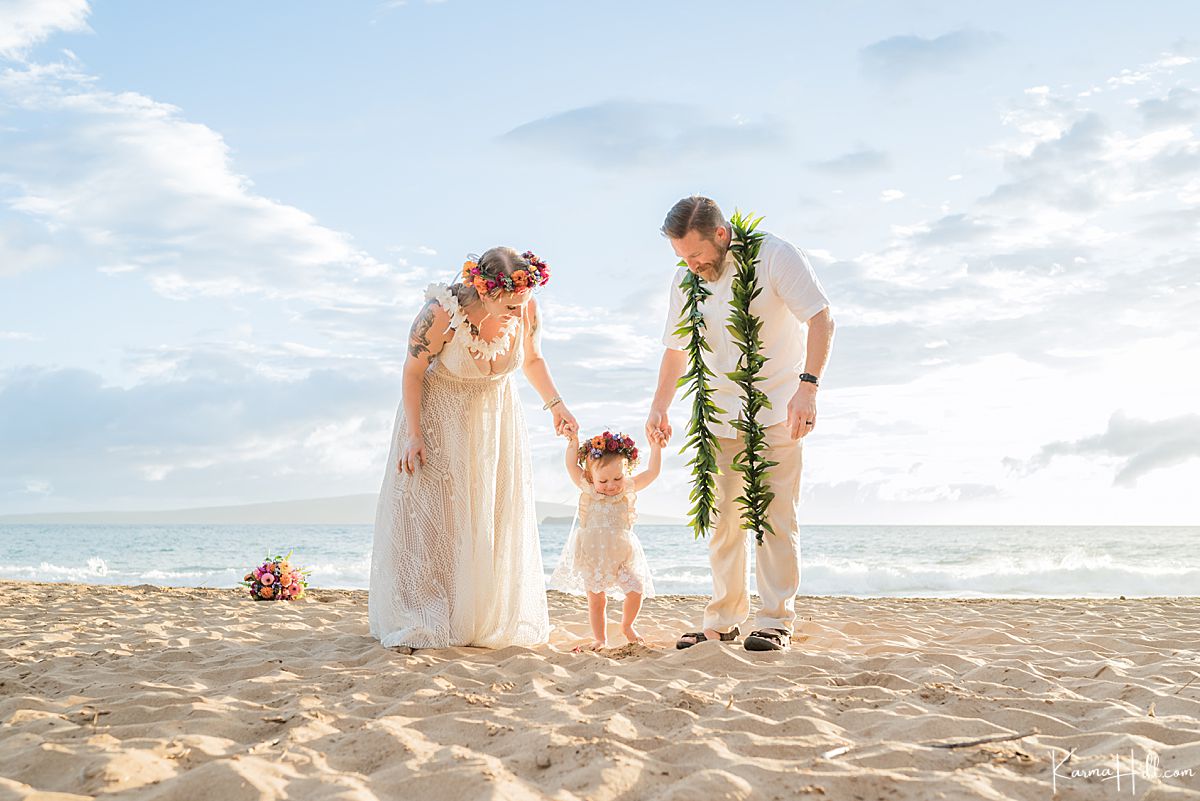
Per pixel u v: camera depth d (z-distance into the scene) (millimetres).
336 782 2084
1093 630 5816
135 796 2004
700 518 4559
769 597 4453
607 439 4816
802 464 4477
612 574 4812
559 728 2568
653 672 3723
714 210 4336
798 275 4277
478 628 4336
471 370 4328
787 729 2670
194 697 3055
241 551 33156
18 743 2441
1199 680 3562
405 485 4398
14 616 6332
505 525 4539
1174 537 45188
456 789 2037
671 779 2166
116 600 7867
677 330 4625
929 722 2648
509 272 4203
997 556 27391
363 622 5871
